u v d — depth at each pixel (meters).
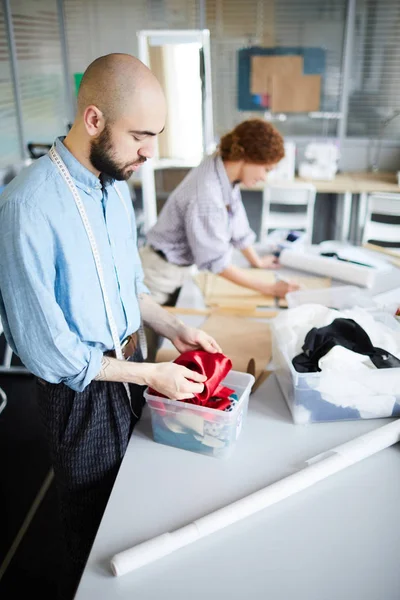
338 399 1.20
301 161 4.89
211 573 0.87
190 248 1.98
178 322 1.39
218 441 1.11
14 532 1.96
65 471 1.27
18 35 4.33
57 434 1.25
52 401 1.22
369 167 4.84
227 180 1.81
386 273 2.07
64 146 1.08
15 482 2.22
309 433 1.20
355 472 1.08
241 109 4.86
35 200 1.03
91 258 1.13
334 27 4.55
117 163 1.07
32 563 1.83
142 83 0.99
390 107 4.70
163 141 3.35
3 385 2.92
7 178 3.82
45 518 2.02
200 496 1.02
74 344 1.08
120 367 1.12
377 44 4.52
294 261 2.13
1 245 1.01
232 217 1.99
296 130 4.89
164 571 0.87
